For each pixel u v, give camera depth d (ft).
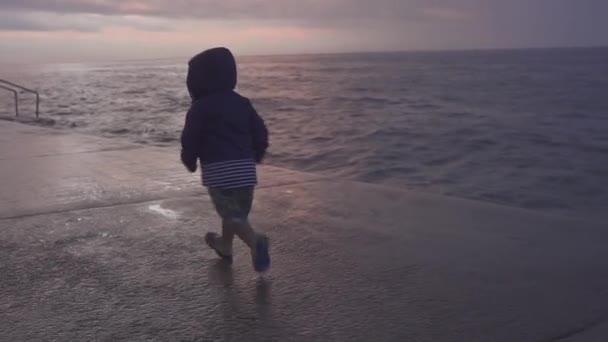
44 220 18.01
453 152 63.98
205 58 13.30
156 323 11.34
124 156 28.53
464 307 11.96
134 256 14.99
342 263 14.46
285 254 15.14
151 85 278.87
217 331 11.03
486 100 136.15
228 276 13.70
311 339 10.71
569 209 39.60
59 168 25.70
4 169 25.52
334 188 21.88
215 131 13.23
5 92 197.36
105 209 19.21
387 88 187.52
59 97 176.45
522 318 11.46
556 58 469.98
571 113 106.01
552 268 13.99
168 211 18.95
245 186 13.34
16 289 12.90
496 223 17.56
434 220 17.89
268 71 399.03
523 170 53.31
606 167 54.08
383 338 10.73
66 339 10.67
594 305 12.01
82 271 13.97
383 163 57.82
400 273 13.79
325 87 204.74
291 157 62.08
